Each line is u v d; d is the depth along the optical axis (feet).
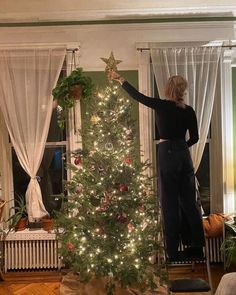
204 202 14.83
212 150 14.75
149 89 14.12
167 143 10.95
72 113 14.16
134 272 10.79
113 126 11.97
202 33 14.23
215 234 13.65
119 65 14.21
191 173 11.07
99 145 11.93
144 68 14.07
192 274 13.58
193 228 11.05
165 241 11.14
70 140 14.25
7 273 14.08
